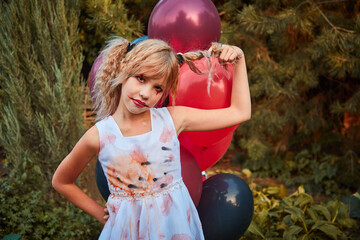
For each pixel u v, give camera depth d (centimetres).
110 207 153
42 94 346
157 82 143
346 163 467
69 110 362
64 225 304
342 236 303
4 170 407
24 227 289
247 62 483
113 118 155
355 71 393
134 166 147
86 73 572
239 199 182
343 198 429
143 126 151
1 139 356
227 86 166
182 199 152
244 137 520
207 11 178
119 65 152
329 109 505
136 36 404
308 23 401
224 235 179
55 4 364
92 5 369
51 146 349
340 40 382
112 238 147
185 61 160
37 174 349
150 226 145
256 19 387
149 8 516
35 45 361
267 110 479
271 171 535
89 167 393
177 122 155
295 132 558
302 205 340
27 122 353
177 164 154
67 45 357
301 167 516
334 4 452
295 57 458
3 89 358
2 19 342
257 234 302
